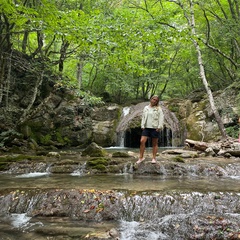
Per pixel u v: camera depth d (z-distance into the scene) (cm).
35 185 555
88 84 2169
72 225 398
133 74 2153
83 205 449
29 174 716
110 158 830
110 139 1591
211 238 349
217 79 2012
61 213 438
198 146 999
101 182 588
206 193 465
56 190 486
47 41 1700
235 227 361
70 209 444
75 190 482
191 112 1571
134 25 873
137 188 518
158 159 796
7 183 582
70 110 1566
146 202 448
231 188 518
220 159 847
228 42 1692
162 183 575
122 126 1585
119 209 439
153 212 433
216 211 430
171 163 720
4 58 1149
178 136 1507
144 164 719
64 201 460
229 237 346
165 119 1526
